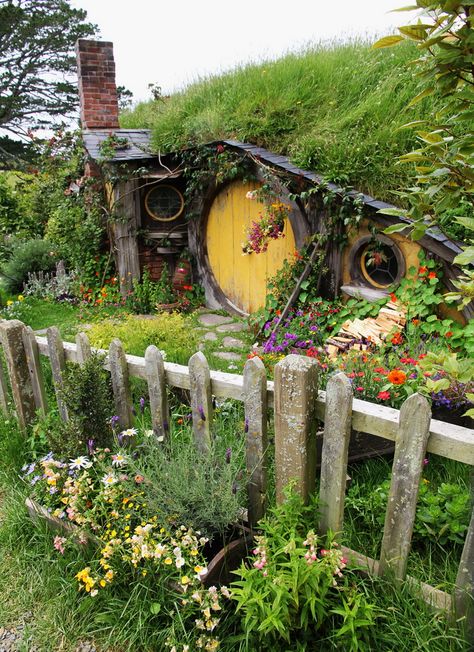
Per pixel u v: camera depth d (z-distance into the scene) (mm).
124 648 1689
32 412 2957
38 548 2129
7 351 2812
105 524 1977
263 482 1916
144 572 1733
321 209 5051
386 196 4617
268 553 1559
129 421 2475
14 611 1864
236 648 1608
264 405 1824
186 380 2113
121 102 22297
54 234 9391
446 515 1923
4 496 2525
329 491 1688
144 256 7410
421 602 1535
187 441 2549
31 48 19828
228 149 5832
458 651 1445
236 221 6414
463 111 1598
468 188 1599
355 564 1646
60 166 9133
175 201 7211
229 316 6598
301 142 5277
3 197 10750
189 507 1877
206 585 1672
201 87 7535
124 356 2385
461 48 1346
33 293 8125
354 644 1414
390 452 2549
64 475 2133
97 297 7543
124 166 6676
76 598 1873
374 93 5555
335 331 4656
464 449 1391
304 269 5273
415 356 3527
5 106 20219
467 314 4027
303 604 1513
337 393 1569
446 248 4070
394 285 4543
